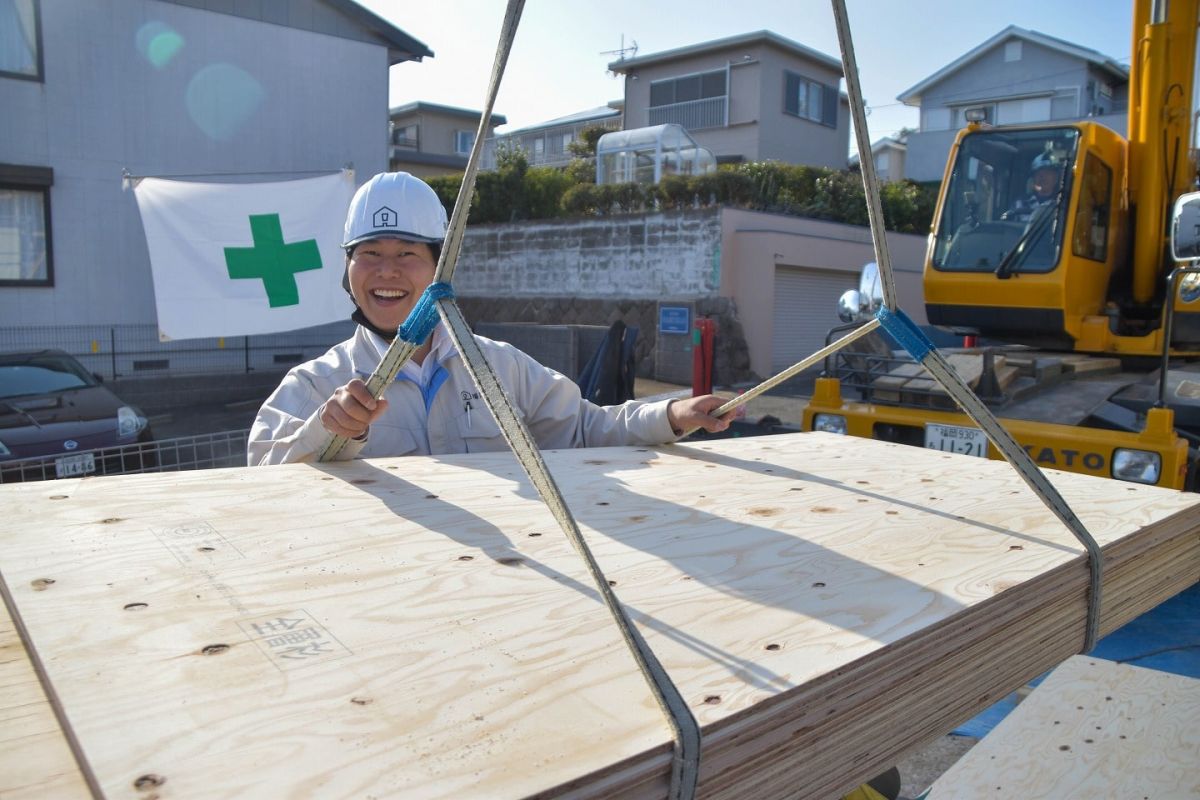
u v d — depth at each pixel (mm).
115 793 625
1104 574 1376
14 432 5516
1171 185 5301
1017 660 1170
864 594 1098
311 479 1570
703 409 2133
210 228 8000
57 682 783
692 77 22719
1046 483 1399
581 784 678
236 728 718
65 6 10750
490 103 1145
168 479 1538
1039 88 23516
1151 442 3625
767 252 12844
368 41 12844
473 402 2205
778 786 827
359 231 2086
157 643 867
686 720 747
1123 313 5633
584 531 1312
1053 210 4965
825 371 4922
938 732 1024
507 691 804
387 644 887
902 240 16125
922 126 25469
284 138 12289
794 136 22641
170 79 11445
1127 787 1934
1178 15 5141
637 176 17453
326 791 641
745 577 1141
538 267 15039
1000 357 4672
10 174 10391
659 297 13570
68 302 10969
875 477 1823
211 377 11773
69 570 1053
